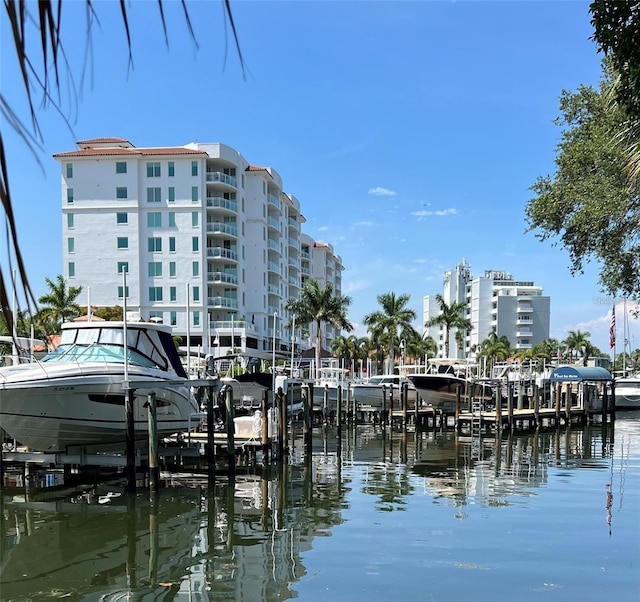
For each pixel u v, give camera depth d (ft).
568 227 52.19
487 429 121.19
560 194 53.31
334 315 189.16
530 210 56.29
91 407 53.72
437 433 118.01
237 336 194.29
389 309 207.00
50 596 30.63
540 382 162.40
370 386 135.85
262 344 219.61
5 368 51.39
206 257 195.31
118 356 57.57
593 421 145.48
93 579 33.01
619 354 314.96
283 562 35.06
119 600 29.94
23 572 34.30
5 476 61.82
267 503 51.42
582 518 44.75
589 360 211.61
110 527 43.78
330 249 350.84
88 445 57.16
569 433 118.21
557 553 36.09
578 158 52.29
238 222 209.26
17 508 49.29
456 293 465.47
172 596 30.27
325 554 36.47
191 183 193.88
